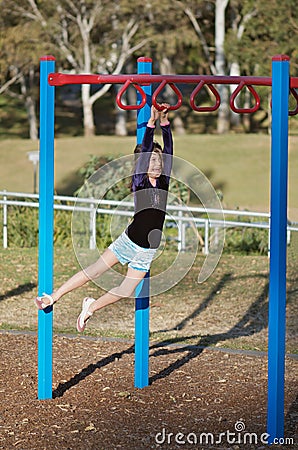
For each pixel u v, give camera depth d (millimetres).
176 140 74688
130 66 81562
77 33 73000
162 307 18906
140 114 11234
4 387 11883
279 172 9258
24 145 76000
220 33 73625
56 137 81000
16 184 65375
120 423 10398
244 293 20375
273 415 9633
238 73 72812
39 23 71000
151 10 69562
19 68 79438
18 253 25688
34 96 82688
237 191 61938
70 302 19297
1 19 72250
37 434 10000
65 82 10422
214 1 75875
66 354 13945
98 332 16156
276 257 9383
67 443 9719
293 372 13227
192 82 10164
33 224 27984
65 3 71250
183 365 13328
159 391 11781
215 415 10703
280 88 9188
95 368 13047
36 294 20188
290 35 52500
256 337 15961
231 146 72312
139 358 11867
